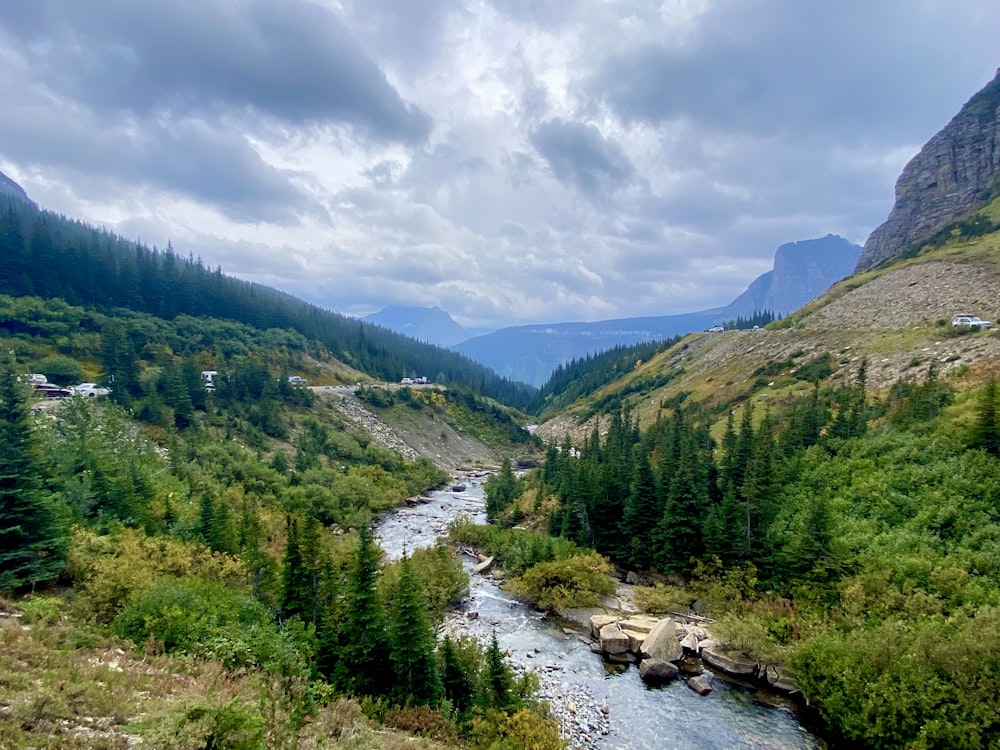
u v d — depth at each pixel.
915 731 26.38
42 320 111.50
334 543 51.59
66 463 50.78
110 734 13.55
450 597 49.38
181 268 196.38
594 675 36.69
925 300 113.38
